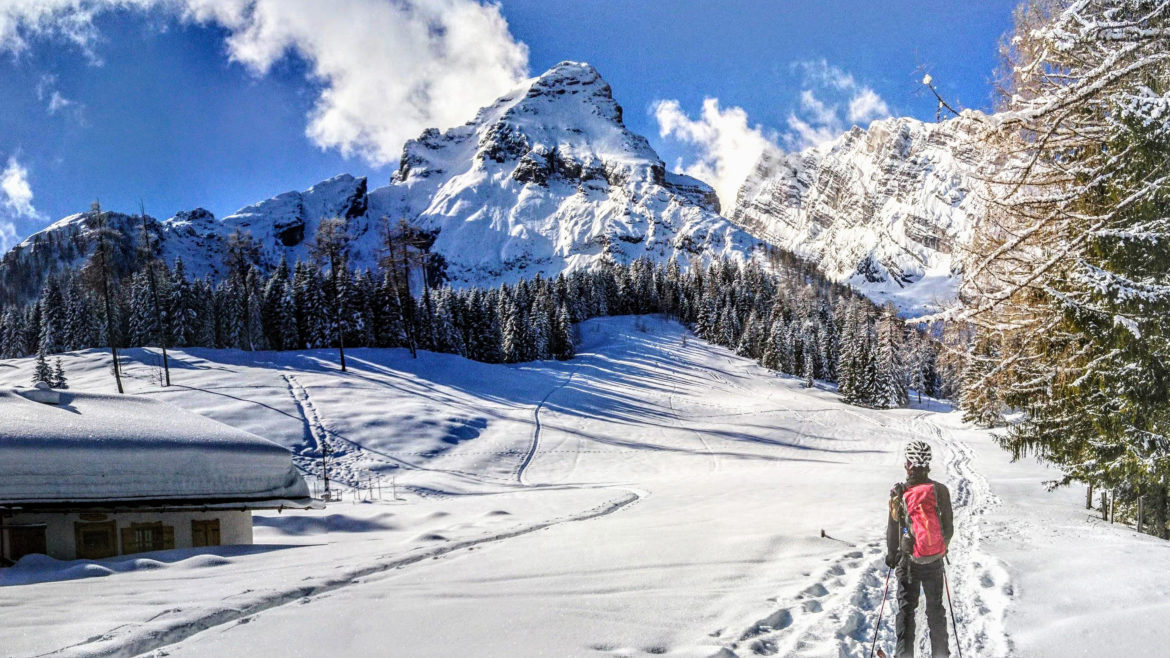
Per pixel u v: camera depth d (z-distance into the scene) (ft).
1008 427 52.85
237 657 18.98
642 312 536.01
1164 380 37.63
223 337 288.71
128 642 19.85
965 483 93.50
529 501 98.43
